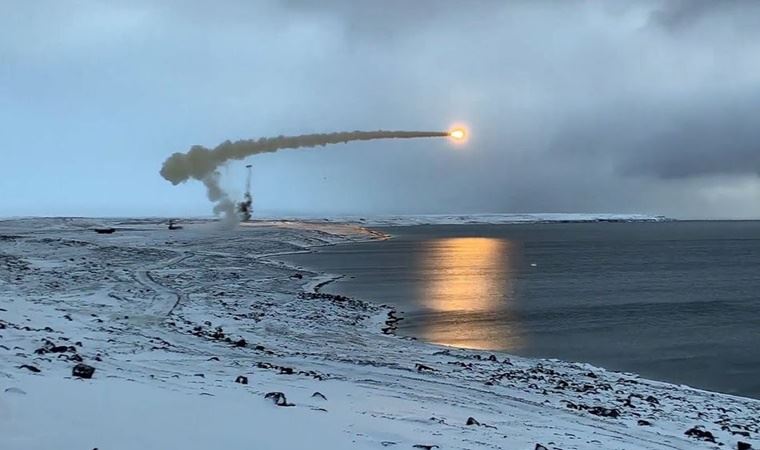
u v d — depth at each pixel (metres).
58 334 22.97
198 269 65.62
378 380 20.97
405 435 12.00
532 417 16.80
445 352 30.52
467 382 22.11
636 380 27.25
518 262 107.50
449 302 54.41
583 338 39.41
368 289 63.06
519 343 37.47
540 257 121.56
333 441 10.78
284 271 71.56
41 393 11.62
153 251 80.50
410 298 56.59
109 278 51.97
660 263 107.94
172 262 71.12
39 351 17.89
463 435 12.85
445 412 15.94
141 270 60.91
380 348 30.61
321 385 18.12
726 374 30.47
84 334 24.31
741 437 17.53
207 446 9.50
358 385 19.38
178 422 10.77
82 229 125.75
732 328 43.59
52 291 41.97
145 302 40.16
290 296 49.38
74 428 9.57
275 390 16.11
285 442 10.30
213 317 36.16
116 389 13.06
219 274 62.03
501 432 13.84
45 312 29.16
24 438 8.80
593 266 100.56
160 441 9.45
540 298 58.41
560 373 27.52
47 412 10.30
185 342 26.20
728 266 101.94
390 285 66.81
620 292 64.44
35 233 108.56
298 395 15.76
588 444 13.73
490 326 43.06
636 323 45.34
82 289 44.19
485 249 147.50
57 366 15.77
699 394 24.97
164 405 12.02
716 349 36.47
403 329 40.72
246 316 37.91
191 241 104.44
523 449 12.02
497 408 17.67
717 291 66.25
